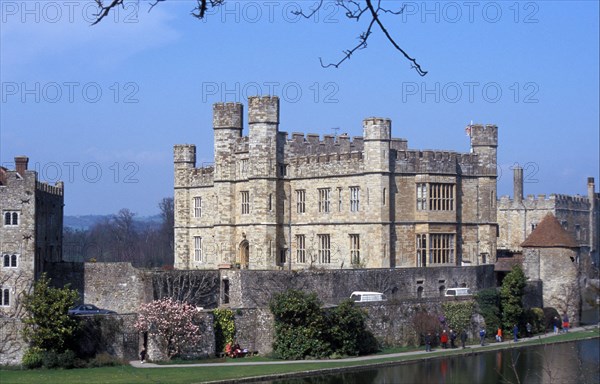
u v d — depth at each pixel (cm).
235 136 9975
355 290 8162
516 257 9788
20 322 6438
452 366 6812
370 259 8681
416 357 7081
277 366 6581
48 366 6325
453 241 8988
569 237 9412
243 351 7181
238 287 8019
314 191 9269
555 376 6241
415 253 8825
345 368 6538
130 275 7988
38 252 7894
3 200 7706
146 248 18162
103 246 18925
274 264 9419
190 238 10738
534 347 7781
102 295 8025
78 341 6600
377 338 7588
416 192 8838
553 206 12606
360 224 8775
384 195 8631
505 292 8438
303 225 9375
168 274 7962
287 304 7144
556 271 9338
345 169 8938
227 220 9881
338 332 7225
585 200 14038
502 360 7062
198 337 6925
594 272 10406
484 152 9300
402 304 7812
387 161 8644
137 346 6844
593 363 6825
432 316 7900
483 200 9288
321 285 8044
